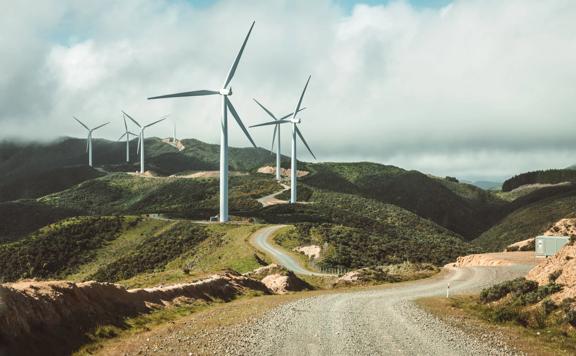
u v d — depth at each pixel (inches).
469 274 2605.8
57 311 817.5
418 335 934.4
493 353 797.2
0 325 674.2
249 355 727.7
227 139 5467.5
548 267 1421.0
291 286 2230.6
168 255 4968.0
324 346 808.9
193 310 1261.1
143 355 714.2
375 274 2689.5
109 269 4884.4
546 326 1065.5
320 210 7765.8
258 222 6579.7
